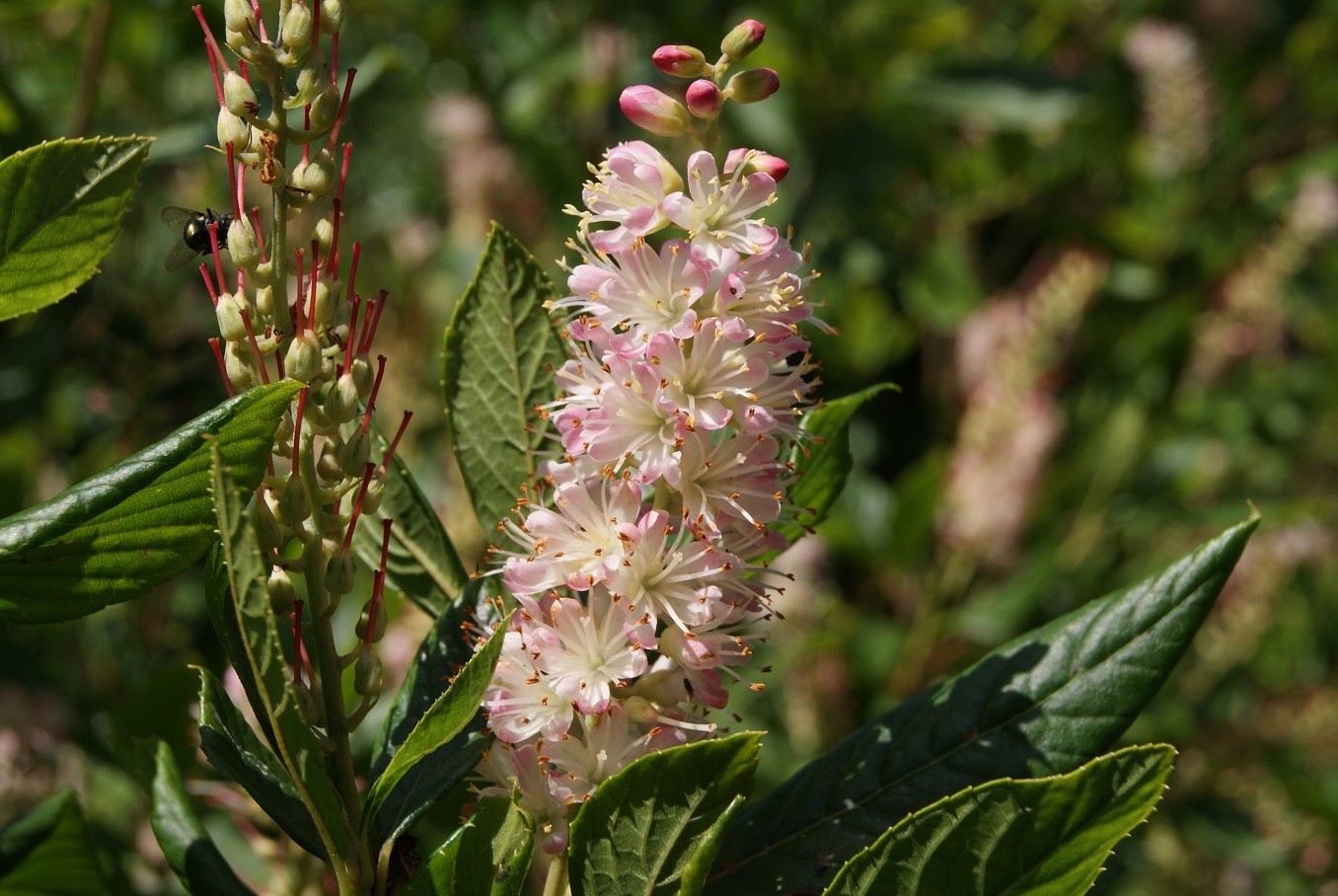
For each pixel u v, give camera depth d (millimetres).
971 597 958
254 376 447
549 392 495
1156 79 1104
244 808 561
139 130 827
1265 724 977
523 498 492
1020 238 1137
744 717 858
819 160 960
